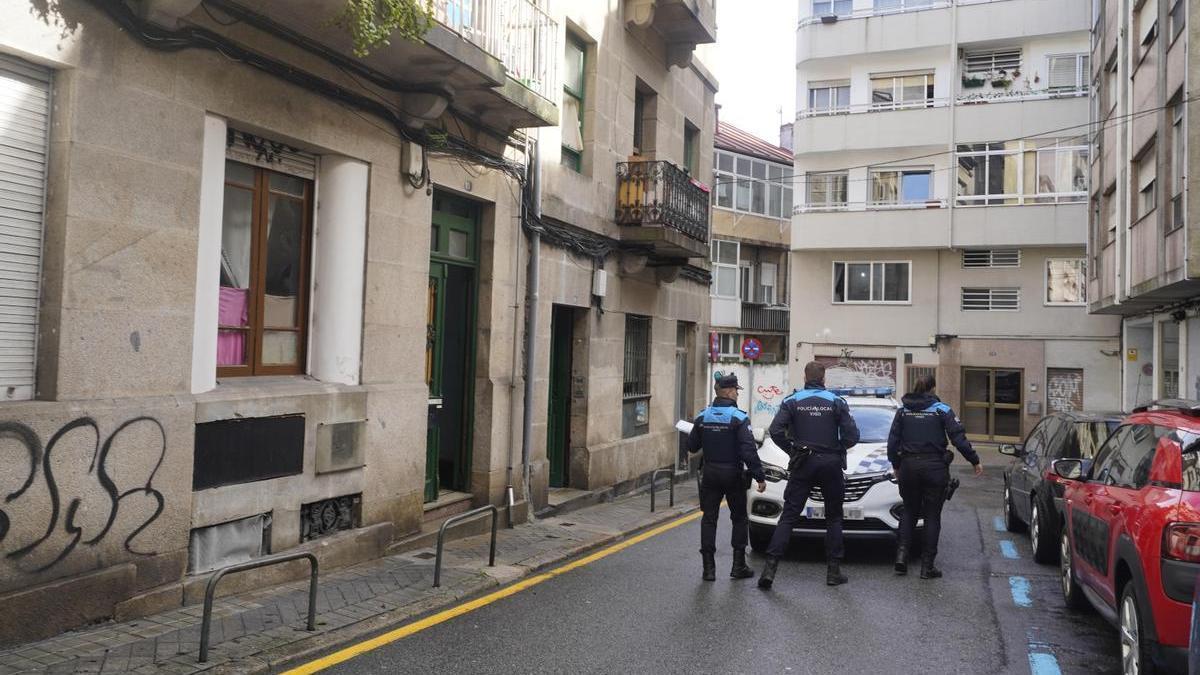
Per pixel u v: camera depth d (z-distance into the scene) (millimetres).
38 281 5645
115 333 5957
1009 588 8141
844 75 30750
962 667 5867
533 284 11164
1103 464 6684
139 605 6105
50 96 5668
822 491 8266
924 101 29609
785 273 40000
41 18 5430
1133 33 18297
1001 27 28359
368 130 8266
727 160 36781
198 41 6426
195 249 6531
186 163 6441
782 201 38906
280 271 7855
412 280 8969
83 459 5719
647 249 13836
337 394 7953
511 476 10820
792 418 8312
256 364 7578
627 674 5574
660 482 15844
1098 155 22828
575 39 12586
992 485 17125
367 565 8133
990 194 28703
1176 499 4887
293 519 7508
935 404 8664
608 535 10336
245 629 6027
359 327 8336
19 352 5551
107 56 5848
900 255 30094
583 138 12828
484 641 6191
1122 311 22812
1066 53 28203
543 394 11656
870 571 8852
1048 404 28469
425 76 8438
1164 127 15500
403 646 6027
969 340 29188
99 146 5816
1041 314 28500
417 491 9078
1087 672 5793
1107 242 21656
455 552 8945
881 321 30172
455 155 9562
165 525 6309
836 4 30594
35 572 5480
